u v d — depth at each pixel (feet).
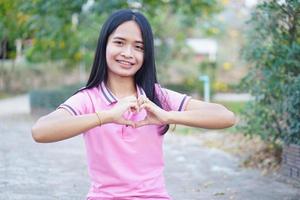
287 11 19.10
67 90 50.42
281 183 19.67
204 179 20.94
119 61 7.82
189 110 7.72
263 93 21.95
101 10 34.94
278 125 21.71
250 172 21.99
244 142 28.99
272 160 22.74
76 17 43.16
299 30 19.84
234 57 72.23
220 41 76.13
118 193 7.51
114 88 8.04
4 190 18.81
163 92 8.14
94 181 7.66
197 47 101.45
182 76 71.00
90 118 6.97
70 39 47.14
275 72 20.34
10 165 23.93
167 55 65.72
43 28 41.60
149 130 7.59
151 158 7.64
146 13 41.57
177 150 28.94
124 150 7.50
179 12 50.39
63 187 19.47
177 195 18.34
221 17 71.20
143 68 8.04
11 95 92.48
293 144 19.56
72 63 55.62
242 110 23.86
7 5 43.50
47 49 48.26
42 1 37.14
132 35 7.79
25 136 34.53
